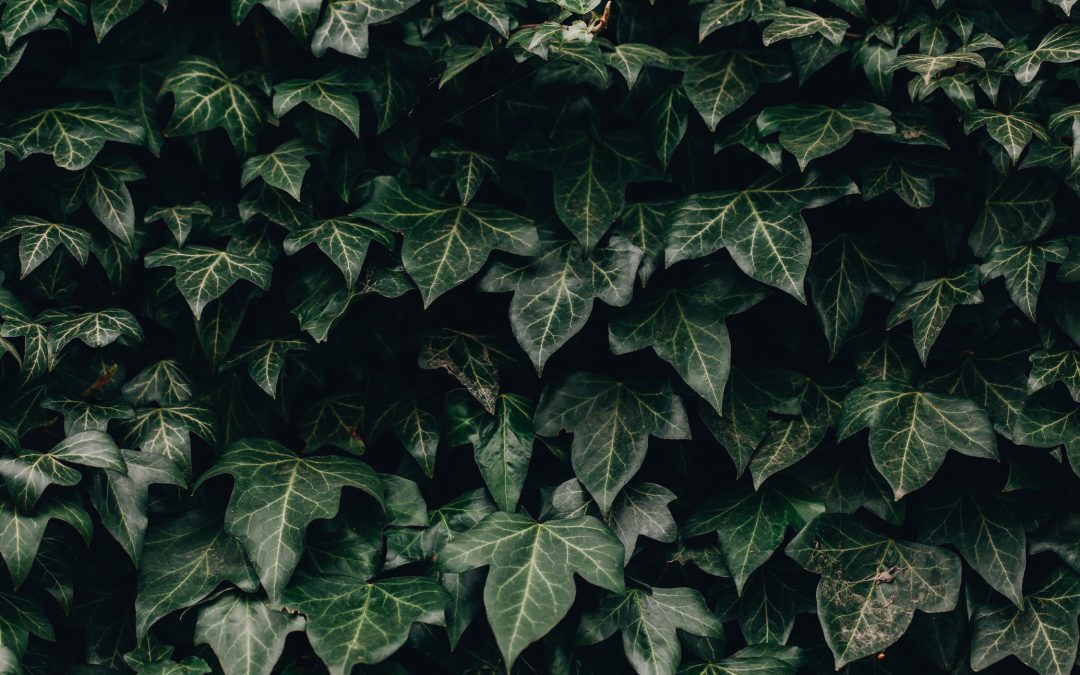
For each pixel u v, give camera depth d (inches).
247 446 79.9
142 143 81.4
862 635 78.0
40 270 79.6
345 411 85.4
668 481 87.0
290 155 81.7
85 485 74.8
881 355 84.7
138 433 78.2
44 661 79.0
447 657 79.7
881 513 82.1
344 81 83.5
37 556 75.0
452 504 83.0
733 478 85.7
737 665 79.6
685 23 88.1
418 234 81.0
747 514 82.5
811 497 83.1
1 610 72.7
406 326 86.0
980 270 80.0
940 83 80.4
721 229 80.5
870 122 79.6
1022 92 82.2
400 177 85.5
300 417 85.3
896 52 82.0
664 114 84.3
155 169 85.2
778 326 85.3
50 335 75.2
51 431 79.0
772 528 81.2
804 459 85.1
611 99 85.8
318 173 84.5
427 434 83.5
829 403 83.4
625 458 80.9
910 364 83.9
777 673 77.8
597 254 82.0
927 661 85.1
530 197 86.1
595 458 81.0
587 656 82.6
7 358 77.1
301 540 73.0
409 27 85.7
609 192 83.4
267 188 83.7
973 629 81.0
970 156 83.9
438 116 86.5
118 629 80.2
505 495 80.2
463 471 86.5
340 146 85.2
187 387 82.5
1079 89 82.7
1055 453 78.7
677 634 83.4
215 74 83.0
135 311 83.5
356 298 79.8
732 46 86.0
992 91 79.5
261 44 86.0
